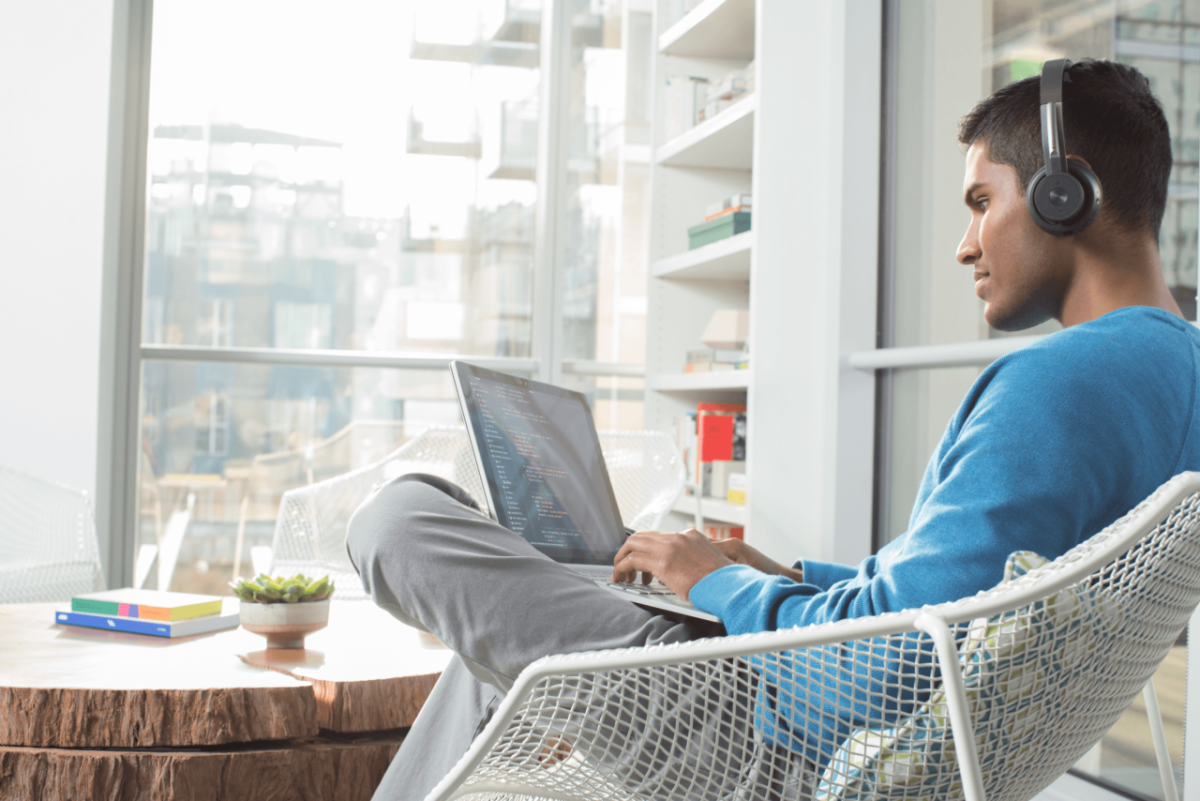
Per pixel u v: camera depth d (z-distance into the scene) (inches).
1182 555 28.6
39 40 136.6
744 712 33.3
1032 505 29.5
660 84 140.3
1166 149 35.9
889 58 105.7
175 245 144.9
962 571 29.5
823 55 111.8
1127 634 28.5
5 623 65.9
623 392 155.8
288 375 146.6
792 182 111.3
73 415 135.9
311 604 59.9
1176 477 26.9
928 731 27.5
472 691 44.4
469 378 51.6
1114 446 30.0
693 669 31.0
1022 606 25.2
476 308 152.8
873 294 106.8
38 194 135.9
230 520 144.7
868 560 43.8
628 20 156.6
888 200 105.8
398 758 46.8
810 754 31.2
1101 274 35.2
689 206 140.8
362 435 148.0
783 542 110.0
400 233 150.8
